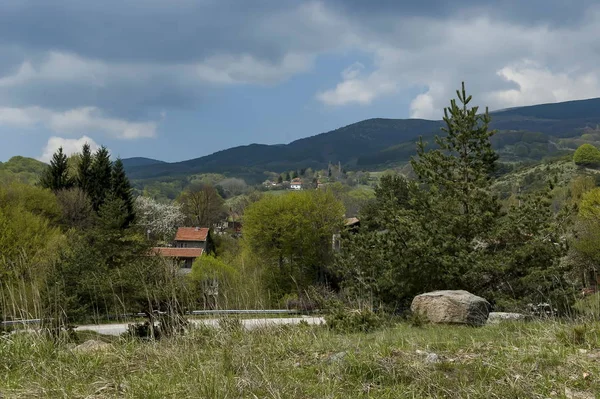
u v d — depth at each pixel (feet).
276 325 29.09
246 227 151.12
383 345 20.56
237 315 30.68
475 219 45.55
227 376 17.97
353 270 46.19
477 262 41.68
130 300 36.14
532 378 15.57
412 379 16.48
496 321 31.58
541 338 20.44
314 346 22.48
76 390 17.89
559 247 43.42
